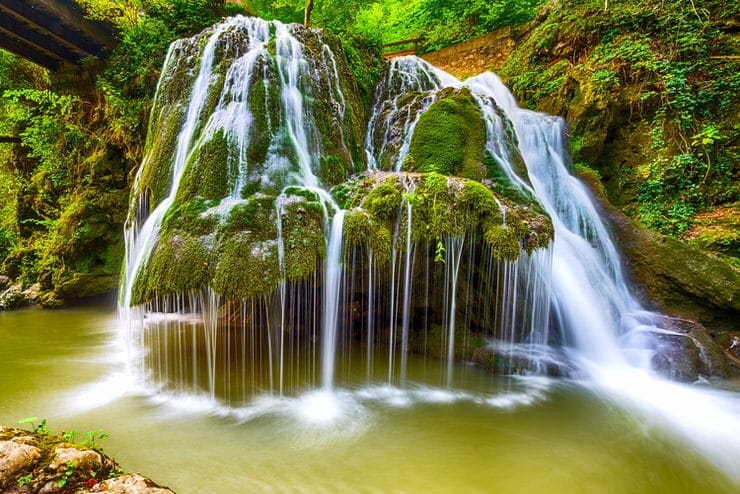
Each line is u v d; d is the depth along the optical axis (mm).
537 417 4152
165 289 4336
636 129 8492
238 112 5508
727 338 5895
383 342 5785
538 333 5285
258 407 4355
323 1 13789
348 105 7094
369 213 4895
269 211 4688
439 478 3080
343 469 3182
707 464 3391
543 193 7910
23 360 5945
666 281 6586
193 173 5074
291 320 4766
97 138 10234
